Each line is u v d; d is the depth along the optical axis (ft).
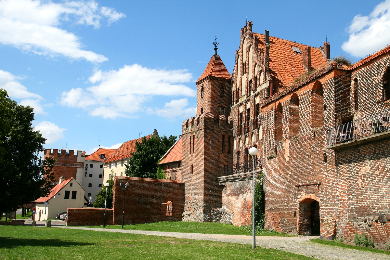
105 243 79.97
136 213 157.99
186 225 138.62
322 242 81.46
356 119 81.51
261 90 136.05
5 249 67.10
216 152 158.81
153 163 237.45
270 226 114.42
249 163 143.54
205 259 58.18
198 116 163.02
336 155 85.61
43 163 168.66
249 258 59.67
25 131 160.56
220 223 147.23
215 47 178.29
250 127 143.95
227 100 168.96
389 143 71.46
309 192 95.30
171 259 58.13
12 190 150.30
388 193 70.64
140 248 71.00
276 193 111.96
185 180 169.58
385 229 70.59
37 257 58.44
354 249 71.46
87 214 149.79
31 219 251.19
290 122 107.04
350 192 80.43
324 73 92.07
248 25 152.76
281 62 136.98
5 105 88.69
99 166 384.06
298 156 101.14
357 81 88.53
